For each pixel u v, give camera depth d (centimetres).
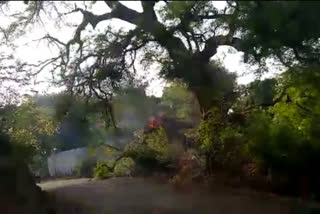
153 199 1611
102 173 2456
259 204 1452
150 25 1323
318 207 1416
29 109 1719
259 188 1623
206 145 1744
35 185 1516
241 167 1695
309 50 1238
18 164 1439
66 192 1747
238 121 1684
